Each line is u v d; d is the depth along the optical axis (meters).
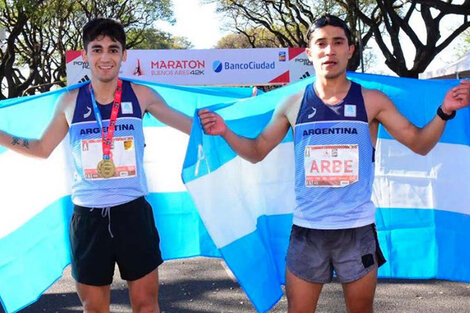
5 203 4.06
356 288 3.09
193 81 15.77
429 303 5.12
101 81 3.24
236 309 5.07
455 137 4.04
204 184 3.45
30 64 27.23
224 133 3.26
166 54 15.53
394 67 19.45
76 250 3.30
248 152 3.33
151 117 4.40
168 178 4.43
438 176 4.09
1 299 3.95
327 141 3.05
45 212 4.15
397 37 19.27
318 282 3.11
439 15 18.61
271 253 3.88
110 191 3.26
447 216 4.09
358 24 20.16
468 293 5.40
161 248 4.41
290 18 29.09
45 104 3.83
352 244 3.04
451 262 4.09
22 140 3.48
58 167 4.14
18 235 4.08
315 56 3.06
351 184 3.04
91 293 3.33
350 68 20.14
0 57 25.58
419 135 3.12
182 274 6.38
